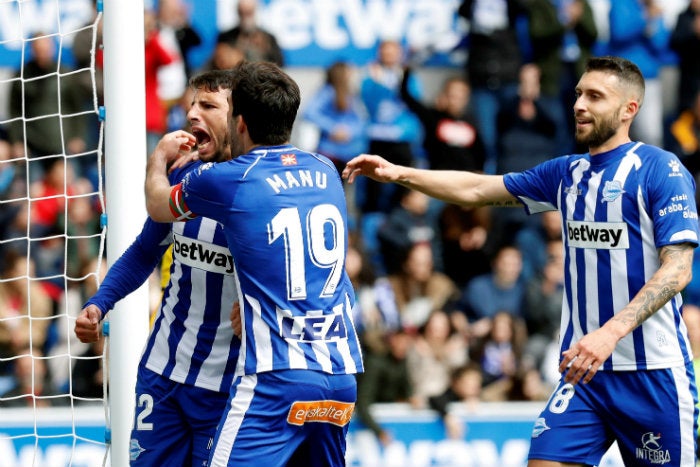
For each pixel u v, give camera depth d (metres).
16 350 33.72
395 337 33.94
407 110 38.38
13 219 35.72
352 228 36.84
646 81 40.22
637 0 40.12
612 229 16.88
